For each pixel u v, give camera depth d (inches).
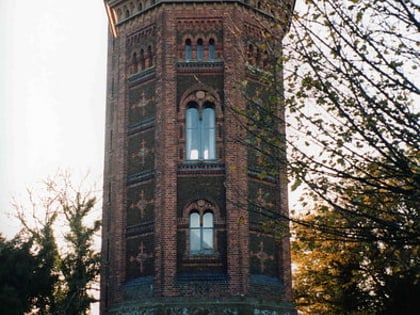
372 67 559.2
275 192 1346.0
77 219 1614.2
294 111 593.9
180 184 1307.8
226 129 1321.4
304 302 1569.9
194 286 1235.9
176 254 1259.8
